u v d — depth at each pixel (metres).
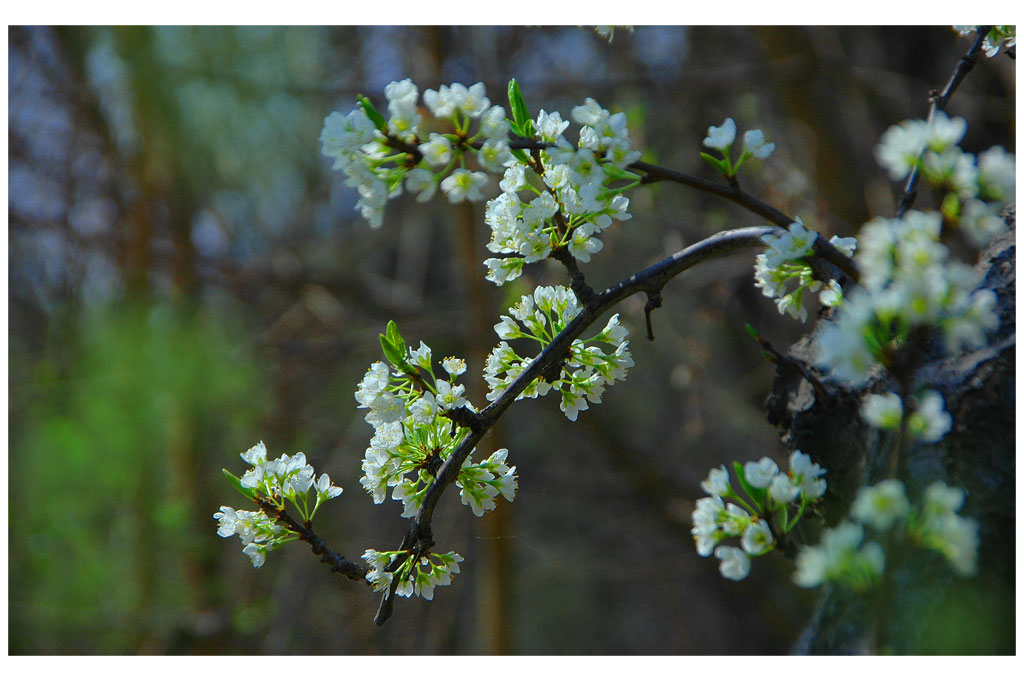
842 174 2.70
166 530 2.92
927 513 1.04
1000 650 1.08
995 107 2.65
